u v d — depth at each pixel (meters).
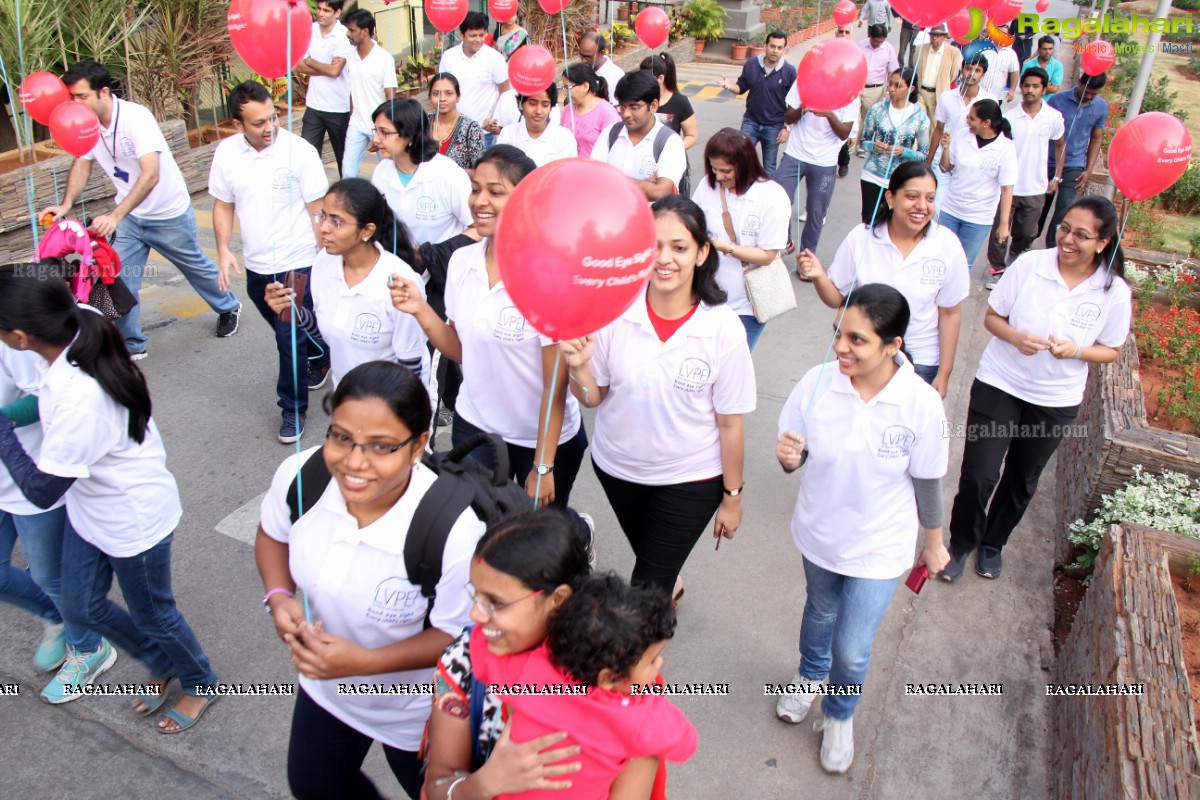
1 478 3.02
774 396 6.07
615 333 3.09
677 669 3.78
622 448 3.27
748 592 4.26
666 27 7.83
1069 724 3.39
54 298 2.56
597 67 8.60
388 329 3.83
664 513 3.32
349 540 2.19
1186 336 6.03
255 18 3.84
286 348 4.95
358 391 2.04
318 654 2.12
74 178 5.53
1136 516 4.21
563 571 1.74
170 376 5.82
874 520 3.04
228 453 5.07
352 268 3.79
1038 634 4.11
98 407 2.66
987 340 7.07
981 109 6.38
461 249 3.47
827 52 4.42
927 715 3.64
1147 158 3.88
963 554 4.33
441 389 4.71
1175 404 5.30
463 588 2.19
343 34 8.33
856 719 3.60
